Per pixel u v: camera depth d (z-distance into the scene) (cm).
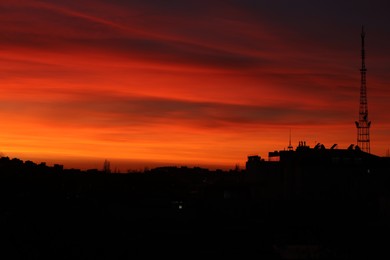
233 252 4419
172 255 4359
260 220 6194
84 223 6016
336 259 4028
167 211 6838
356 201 6612
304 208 6550
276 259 4150
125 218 6412
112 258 4344
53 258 4381
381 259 4028
